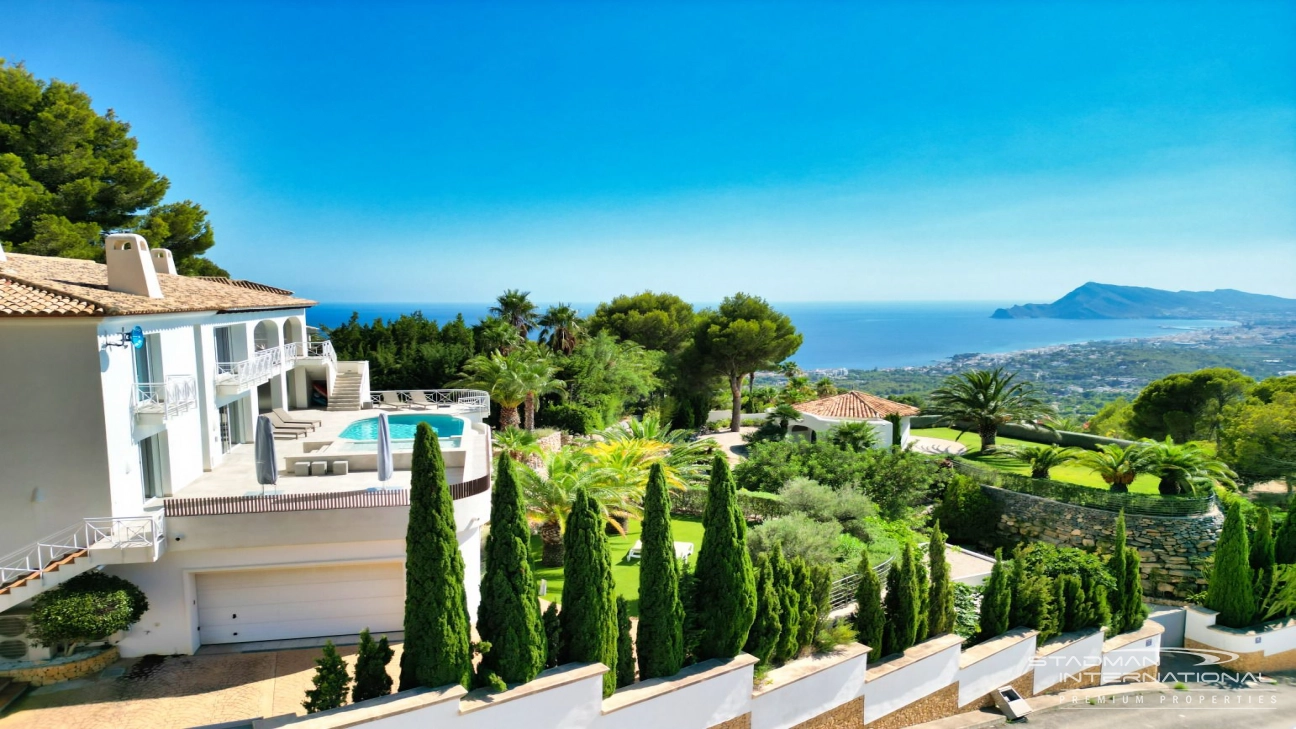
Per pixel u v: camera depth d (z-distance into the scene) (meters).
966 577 24.44
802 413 44.47
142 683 14.90
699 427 55.72
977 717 17.62
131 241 19.41
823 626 16.25
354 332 46.09
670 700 13.52
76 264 22.31
